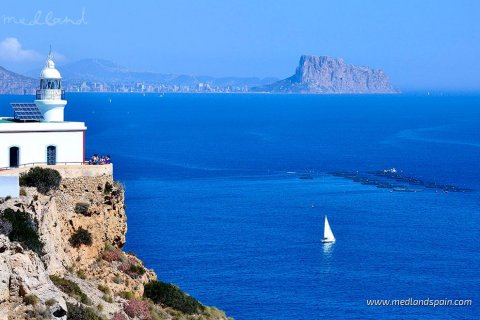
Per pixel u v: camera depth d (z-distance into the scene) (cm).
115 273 11088
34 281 8294
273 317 18012
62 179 11075
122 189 11912
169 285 12112
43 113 12725
